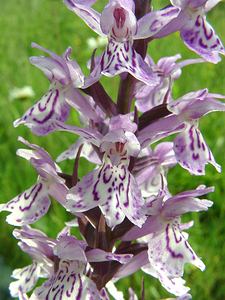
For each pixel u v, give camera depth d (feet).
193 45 0.18
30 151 0.20
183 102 0.19
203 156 0.19
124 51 0.18
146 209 0.18
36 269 0.21
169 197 0.21
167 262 0.19
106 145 0.18
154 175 0.21
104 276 0.19
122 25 0.18
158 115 0.19
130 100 0.19
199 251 0.33
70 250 0.18
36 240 0.20
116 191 0.18
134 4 0.18
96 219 0.19
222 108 0.19
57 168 0.20
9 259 0.33
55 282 0.19
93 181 0.18
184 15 0.19
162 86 0.21
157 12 0.18
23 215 0.19
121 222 0.19
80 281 0.18
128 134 0.18
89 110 0.19
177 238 0.19
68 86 0.19
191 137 0.19
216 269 0.32
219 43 0.18
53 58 0.19
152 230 0.19
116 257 0.18
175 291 0.19
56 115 0.19
